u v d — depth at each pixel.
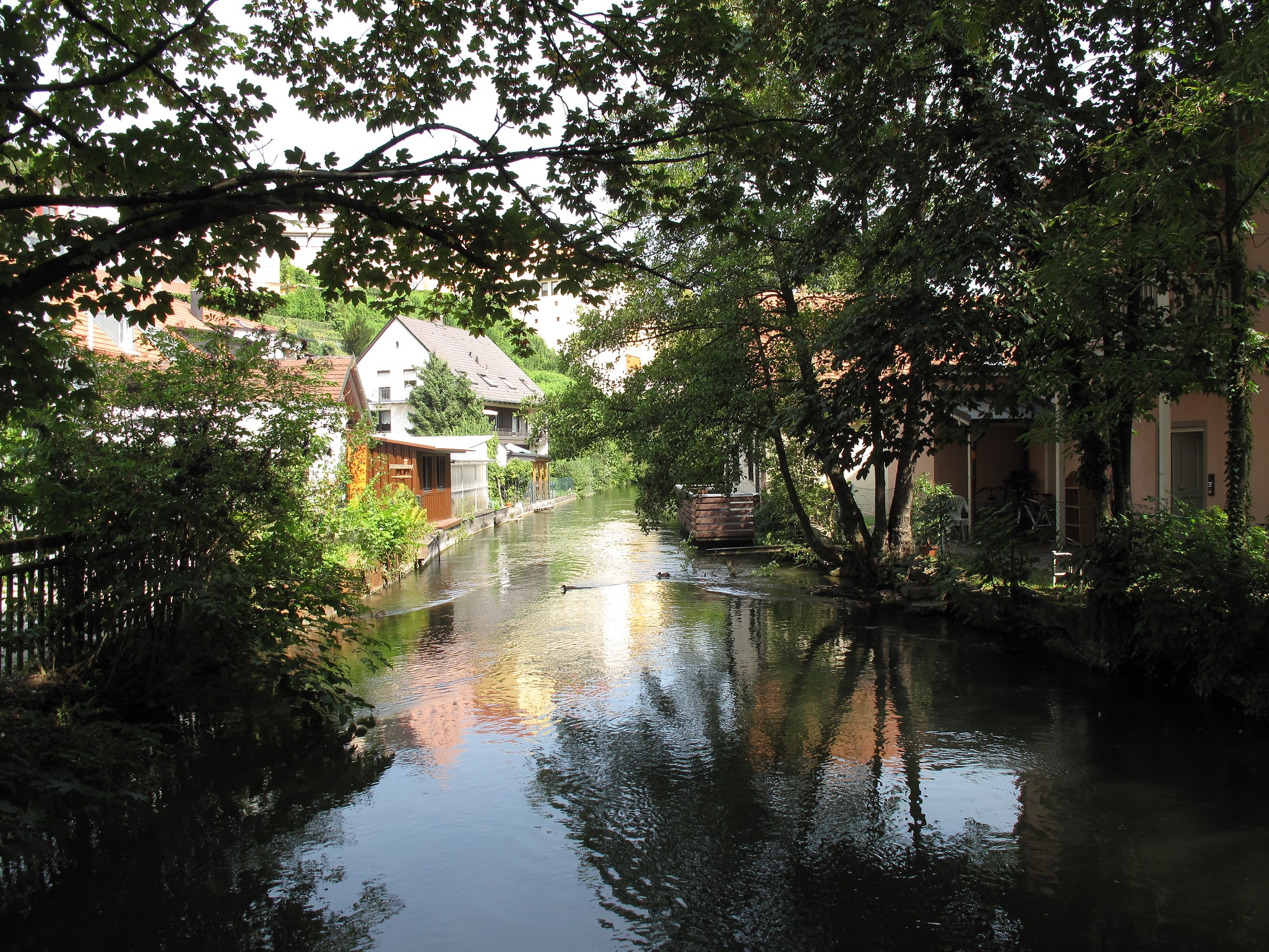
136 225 4.83
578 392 16.70
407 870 4.79
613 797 5.88
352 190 5.38
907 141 10.58
